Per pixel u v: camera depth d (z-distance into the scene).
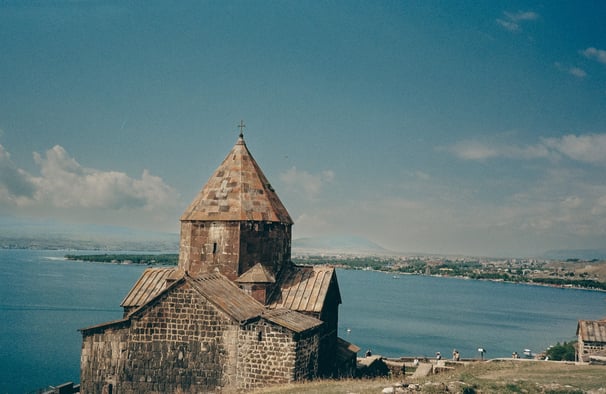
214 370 24.62
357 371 35.22
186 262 29.19
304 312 27.72
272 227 29.69
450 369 38.94
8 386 56.41
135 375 25.05
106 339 25.33
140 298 28.70
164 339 25.06
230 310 24.73
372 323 123.00
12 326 92.56
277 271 29.89
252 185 30.39
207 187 30.42
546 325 133.12
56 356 70.88
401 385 22.22
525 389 22.45
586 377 28.73
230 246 28.48
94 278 198.38
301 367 24.78
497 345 99.75
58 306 118.62
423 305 169.12
